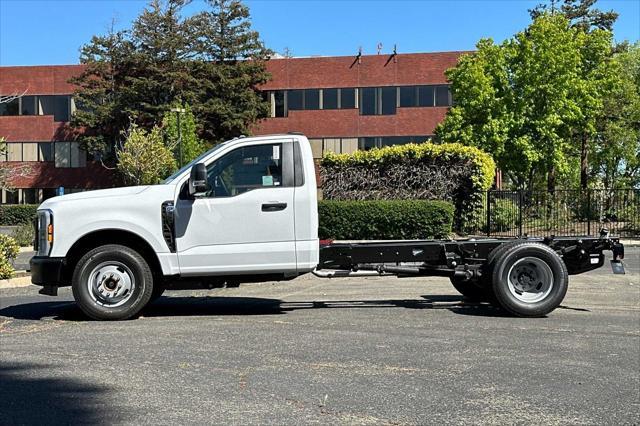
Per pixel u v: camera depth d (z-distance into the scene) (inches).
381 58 1745.8
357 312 363.6
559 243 372.8
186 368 239.8
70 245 331.3
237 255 333.4
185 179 337.7
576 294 441.1
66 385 219.1
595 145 1653.5
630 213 983.6
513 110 1285.7
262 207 334.6
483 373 234.2
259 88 1819.6
